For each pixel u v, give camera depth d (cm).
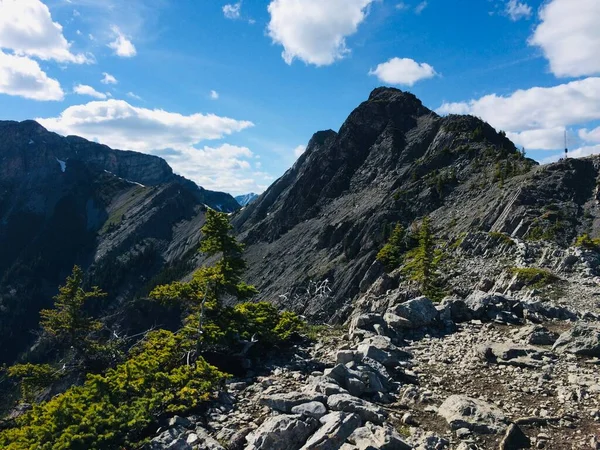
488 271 4481
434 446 960
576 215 6216
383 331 1781
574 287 3134
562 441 997
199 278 1755
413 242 7956
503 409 1159
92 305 17550
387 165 14188
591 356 1515
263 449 953
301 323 1852
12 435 1019
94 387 1142
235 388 1328
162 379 1215
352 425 1001
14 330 17912
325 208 14050
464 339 1741
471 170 10794
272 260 12519
